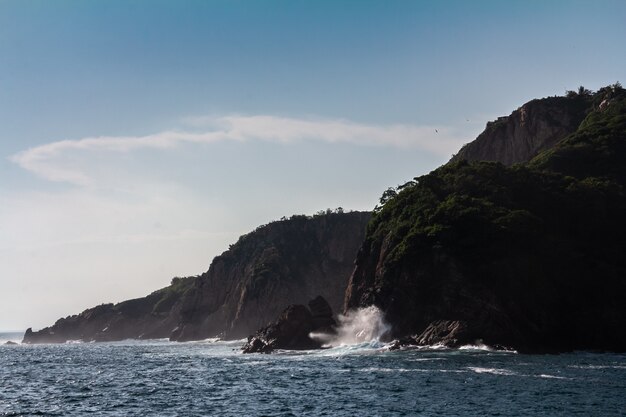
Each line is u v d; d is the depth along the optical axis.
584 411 52.91
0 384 84.56
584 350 116.19
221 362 113.06
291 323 140.00
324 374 82.38
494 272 122.25
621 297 122.06
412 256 131.38
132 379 87.25
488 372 78.31
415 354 105.38
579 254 128.75
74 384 83.06
